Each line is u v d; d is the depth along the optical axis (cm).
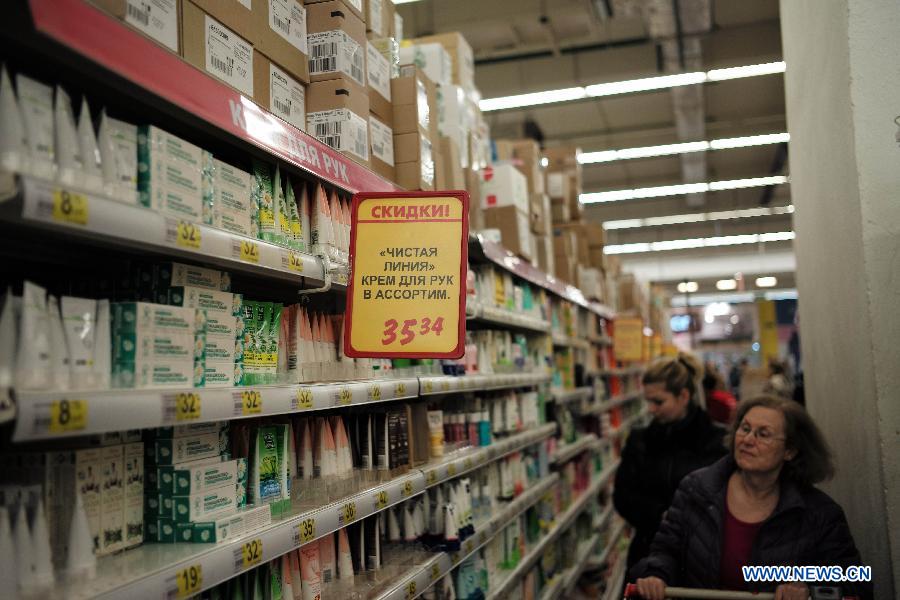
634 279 1087
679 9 795
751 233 1933
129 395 134
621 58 957
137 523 163
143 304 151
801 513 240
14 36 126
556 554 559
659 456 358
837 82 278
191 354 164
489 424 391
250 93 208
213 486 175
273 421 221
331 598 226
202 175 173
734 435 257
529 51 968
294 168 213
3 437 126
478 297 386
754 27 908
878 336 250
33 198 114
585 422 755
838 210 286
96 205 127
